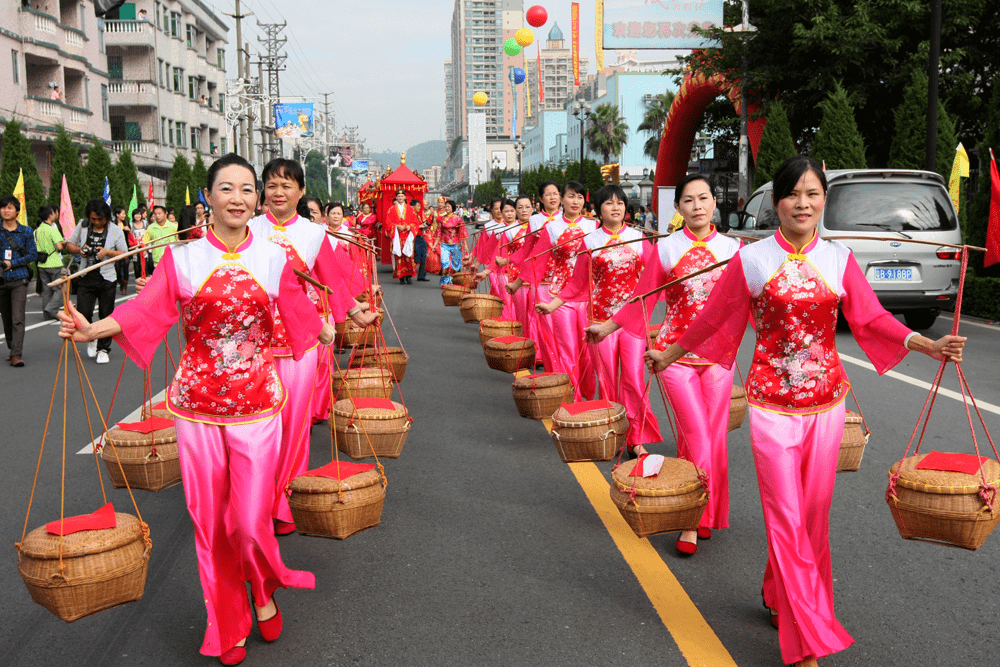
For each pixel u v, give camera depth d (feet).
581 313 24.34
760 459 11.33
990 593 13.47
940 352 10.44
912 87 58.75
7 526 16.66
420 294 63.98
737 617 12.67
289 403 15.76
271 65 207.10
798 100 74.79
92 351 35.91
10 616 13.04
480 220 68.23
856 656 11.52
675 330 16.55
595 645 11.86
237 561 11.55
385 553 15.26
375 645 11.94
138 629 12.61
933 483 10.43
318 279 16.34
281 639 12.15
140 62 154.81
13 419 25.40
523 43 101.81
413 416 25.67
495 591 13.65
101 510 11.05
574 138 411.75
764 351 11.38
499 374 32.48
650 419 20.04
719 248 16.49
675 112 108.58
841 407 11.37
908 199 38.93
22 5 109.81
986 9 67.46
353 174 385.09
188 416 11.21
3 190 79.36
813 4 67.56
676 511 13.15
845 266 11.14
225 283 11.07
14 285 33.71
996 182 38.58
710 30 81.05
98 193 100.83
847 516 16.90
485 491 18.65
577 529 16.35
